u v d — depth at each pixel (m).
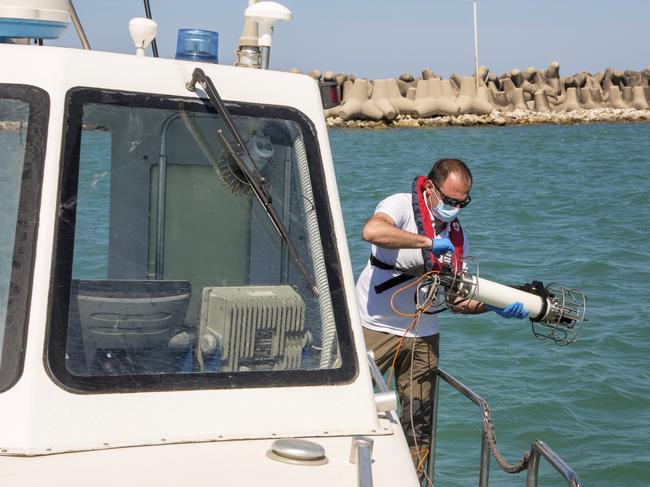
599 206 27.70
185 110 3.10
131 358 2.86
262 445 2.77
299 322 3.05
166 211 3.06
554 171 40.66
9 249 2.78
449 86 89.12
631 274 17.72
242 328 3.01
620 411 10.45
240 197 3.15
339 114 86.00
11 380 2.68
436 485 8.32
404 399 5.42
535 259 19.38
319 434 2.88
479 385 11.01
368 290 5.39
